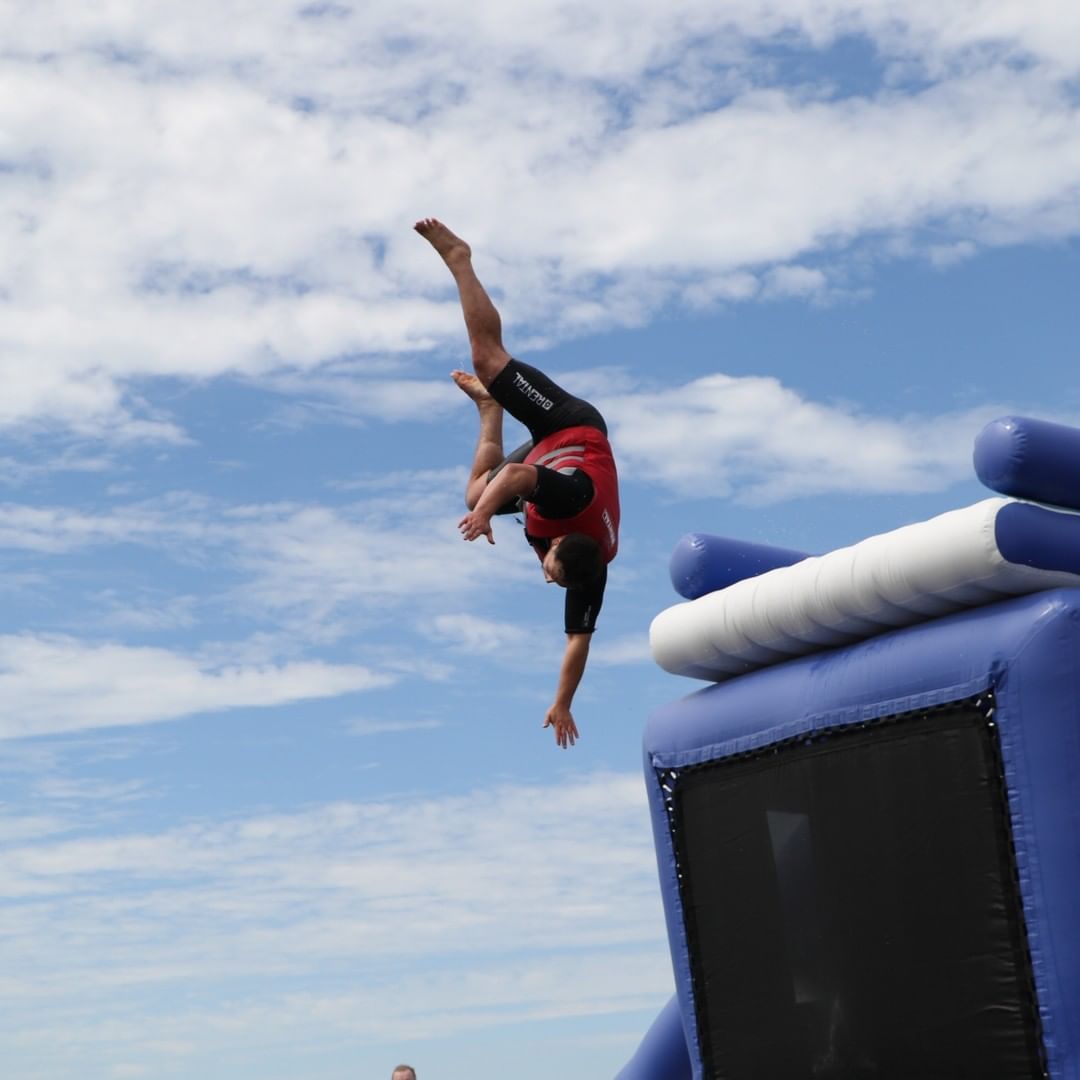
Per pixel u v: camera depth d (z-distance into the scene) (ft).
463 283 19.93
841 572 19.69
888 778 18.85
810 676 20.34
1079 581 18.30
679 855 21.98
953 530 18.15
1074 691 17.34
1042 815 17.24
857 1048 18.97
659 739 22.52
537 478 18.56
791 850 20.15
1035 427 18.22
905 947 18.47
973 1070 17.66
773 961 20.26
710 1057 21.20
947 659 18.33
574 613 19.63
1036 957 17.13
